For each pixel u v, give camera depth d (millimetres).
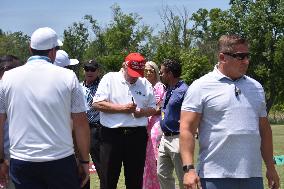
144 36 72250
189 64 54281
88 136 4836
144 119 6938
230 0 55500
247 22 53469
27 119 4605
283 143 20016
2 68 5520
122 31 72125
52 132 4594
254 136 4348
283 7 52938
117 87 6961
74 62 7332
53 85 4637
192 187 4293
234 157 4293
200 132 4445
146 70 8234
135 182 6953
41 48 4754
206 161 4375
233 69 4355
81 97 4758
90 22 76188
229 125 4305
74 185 4703
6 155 5156
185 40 61062
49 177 4617
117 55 69625
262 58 53781
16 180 4680
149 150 7598
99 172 7355
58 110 4621
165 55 56844
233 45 4332
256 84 4457
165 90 7984
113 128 6812
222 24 54969
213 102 4348
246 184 4332
